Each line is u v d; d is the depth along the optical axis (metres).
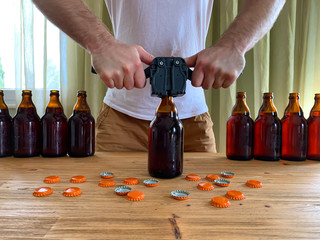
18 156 0.71
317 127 0.71
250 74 1.53
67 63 1.50
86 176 0.52
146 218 0.32
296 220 0.32
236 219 0.32
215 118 1.58
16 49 1.51
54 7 0.60
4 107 0.72
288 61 1.47
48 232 0.29
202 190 0.44
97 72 0.60
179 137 0.52
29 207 0.36
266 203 0.38
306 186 0.47
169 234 0.28
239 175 0.54
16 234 0.28
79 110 0.74
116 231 0.29
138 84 0.58
